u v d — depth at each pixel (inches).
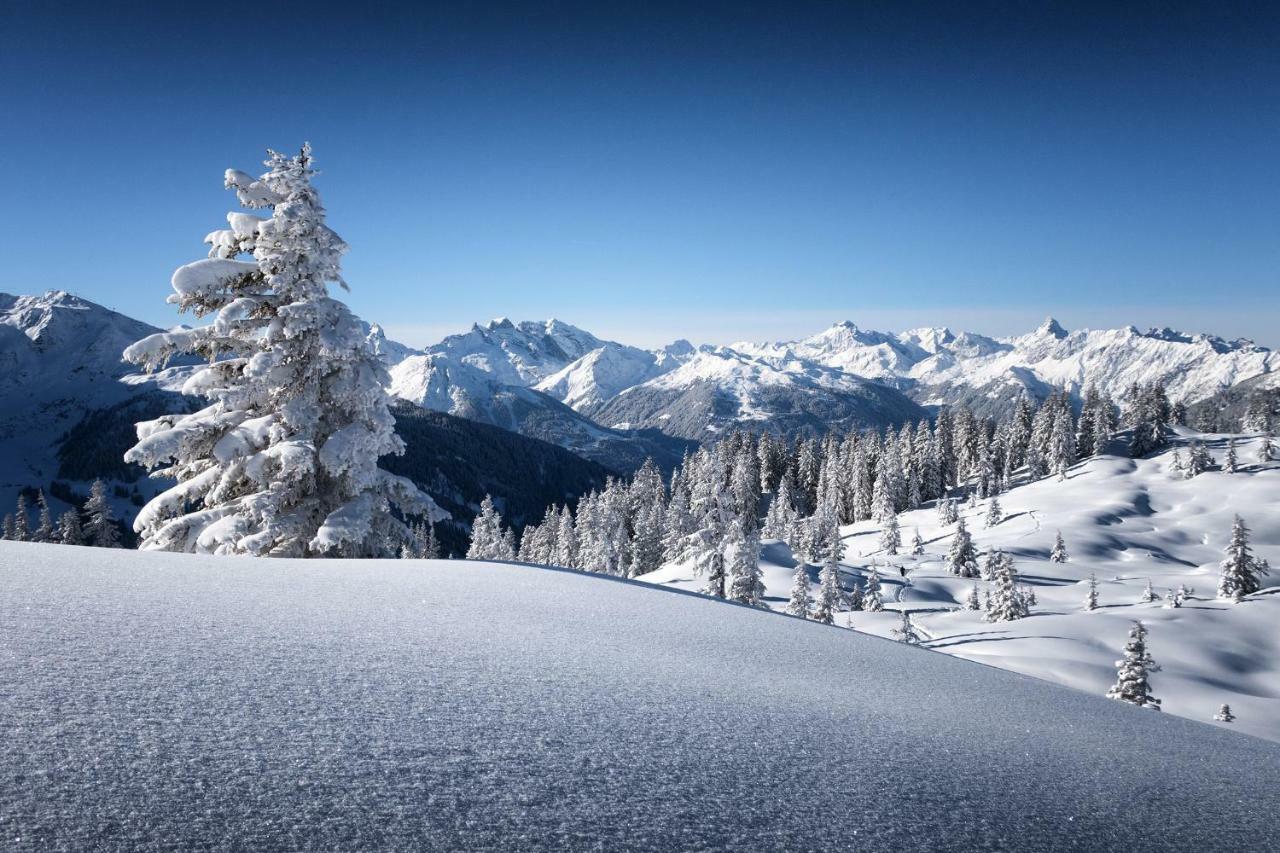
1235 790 130.7
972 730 149.3
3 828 56.5
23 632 120.8
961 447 5187.0
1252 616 2150.6
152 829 60.8
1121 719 198.4
